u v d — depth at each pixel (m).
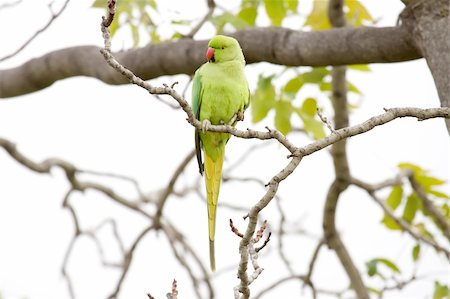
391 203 14.23
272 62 10.69
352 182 13.70
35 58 12.22
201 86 9.73
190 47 10.87
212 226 9.50
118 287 14.63
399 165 14.14
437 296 13.09
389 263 13.41
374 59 9.89
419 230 14.33
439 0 9.02
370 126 7.26
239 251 6.97
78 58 11.73
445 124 8.84
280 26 11.79
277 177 6.87
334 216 14.19
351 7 12.67
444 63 8.86
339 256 14.31
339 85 12.42
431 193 14.09
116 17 11.64
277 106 12.48
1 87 12.48
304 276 14.31
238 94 9.70
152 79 11.34
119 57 11.34
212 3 11.65
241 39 10.68
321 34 10.16
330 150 13.81
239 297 7.23
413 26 9.28
